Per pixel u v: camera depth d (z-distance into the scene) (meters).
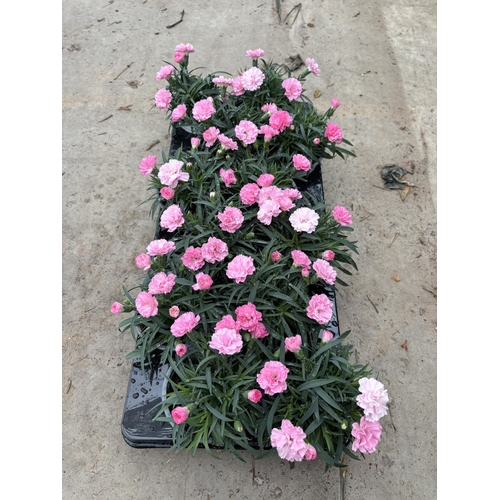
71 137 2.68
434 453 1.82
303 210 1.73
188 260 1.64
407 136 2.81
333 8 3.52
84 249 2.29
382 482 1.74
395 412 1.91
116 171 2.55
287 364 1.56
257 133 2.04
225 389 1.51
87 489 1.69
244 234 1.87
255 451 1.47
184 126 2.36
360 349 2.05
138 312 1.60
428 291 2.24
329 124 2.07
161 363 1.67
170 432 1.61
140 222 2.38
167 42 3.20
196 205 1.98
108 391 1.90
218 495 1.68
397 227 2.44
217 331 1.44
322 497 1.69
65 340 2.02
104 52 3.12
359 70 3.13
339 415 1.50
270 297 1.71
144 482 1.70
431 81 3.11
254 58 2.45
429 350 2.07
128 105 2.85
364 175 2.62
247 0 3.51
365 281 2.25
